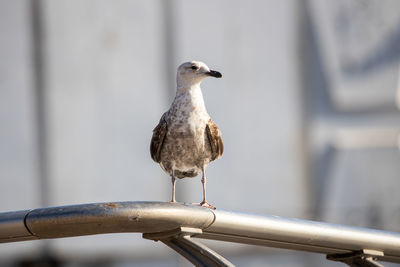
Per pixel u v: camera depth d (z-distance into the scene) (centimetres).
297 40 1509
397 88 1483
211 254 413
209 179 1477
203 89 1495
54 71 1511
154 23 1523
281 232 463
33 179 1490
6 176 1483
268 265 1469
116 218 394
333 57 1484
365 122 1494
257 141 1496
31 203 1483
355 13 1490
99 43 1520
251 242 475
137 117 1515
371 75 1484
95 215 394
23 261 1473
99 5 1521
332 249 517
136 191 1495
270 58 1509
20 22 1508
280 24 1512
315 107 1500
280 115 1503
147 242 1475
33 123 1500
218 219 426
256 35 1512
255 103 1502
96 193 1494
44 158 1497
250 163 1491
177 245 430
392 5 1492
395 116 1492
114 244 1477
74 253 1474
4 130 1495
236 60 1508
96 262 1483
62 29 1516
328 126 1497
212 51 1509
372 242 514
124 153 1505
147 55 1521
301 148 1498
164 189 1496
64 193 1490
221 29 1512
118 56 1521
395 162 1477
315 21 1498
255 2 1518
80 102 1511
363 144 1483
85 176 1495
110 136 1506
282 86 1508
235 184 1483
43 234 419
